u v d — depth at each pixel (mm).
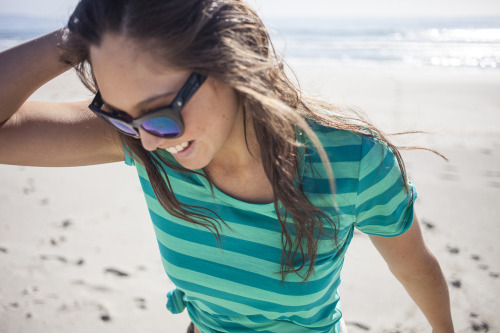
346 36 32562
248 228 1104
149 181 1176
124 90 877
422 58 19672
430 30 38344
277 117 943
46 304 2873
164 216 1187
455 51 22531
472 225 3684
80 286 3051
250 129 1011
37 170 5113
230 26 888
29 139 1230
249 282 1171
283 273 1124
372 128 1058
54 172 5043
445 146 5766
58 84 9727
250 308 1231
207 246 1162
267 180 1064
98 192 4500
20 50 1201
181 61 847
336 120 1049
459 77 13180
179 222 1161
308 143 1029
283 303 1187
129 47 846
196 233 1154
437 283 1317
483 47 24328
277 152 986
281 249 1116
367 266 3195
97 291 3006
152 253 3439
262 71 944
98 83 913
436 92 10312
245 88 893
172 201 1122
